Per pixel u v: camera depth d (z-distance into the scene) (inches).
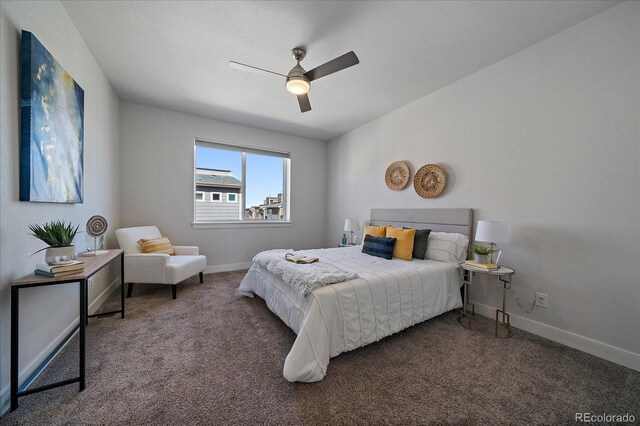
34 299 55.4
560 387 55.2
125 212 130.2
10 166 48.3
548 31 75.3
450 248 97.1
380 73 98.9
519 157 84.7
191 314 91.2
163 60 92.4
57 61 63.9
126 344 69.9
